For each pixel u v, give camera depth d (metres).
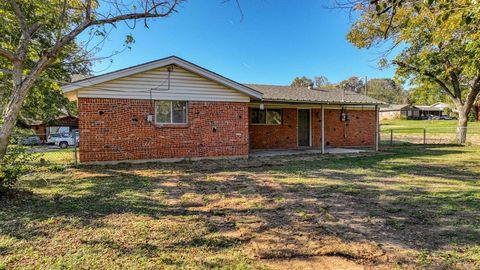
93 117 9.76
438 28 6.95
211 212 5.04
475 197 5.96
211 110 11.53
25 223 4.36
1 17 7.62
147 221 4.52
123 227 4.25
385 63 14.77
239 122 12.09
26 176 7.80
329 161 11.45
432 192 6.45
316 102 13.72
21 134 6.37
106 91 9.90
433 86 20.73
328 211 5.12
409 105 60.94
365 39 10.26
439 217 4.76
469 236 3.97
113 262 3.21
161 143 10.73
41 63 5.86
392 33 8.09
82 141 9.65
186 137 11.12
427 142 20.78
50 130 27.45
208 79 11.41
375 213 4.98
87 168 9.28
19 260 3.23
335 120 17.08
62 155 12.87
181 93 10.97
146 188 6.77
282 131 15.65
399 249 3.58
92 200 5.68
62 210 5.00
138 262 3.21
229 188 6.88
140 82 10.35
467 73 13.16
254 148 14.98
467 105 19.06
